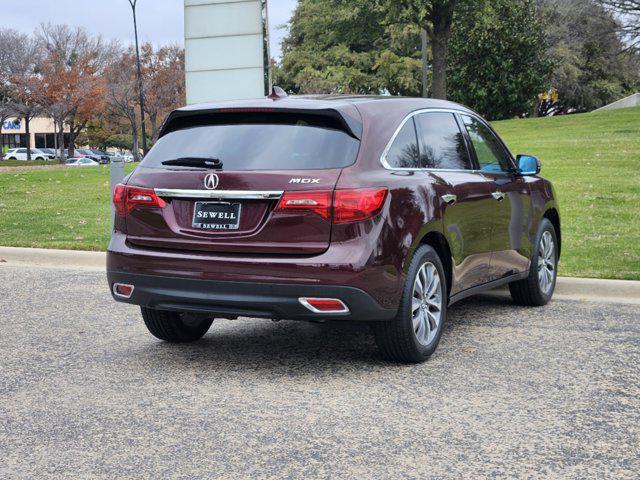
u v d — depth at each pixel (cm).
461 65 3719
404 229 512
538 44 3722
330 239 488
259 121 532
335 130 516
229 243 503
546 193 753
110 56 6362
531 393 479
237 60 1276
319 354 576
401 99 583
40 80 6128
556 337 624
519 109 3719
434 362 551
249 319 706
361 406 455
